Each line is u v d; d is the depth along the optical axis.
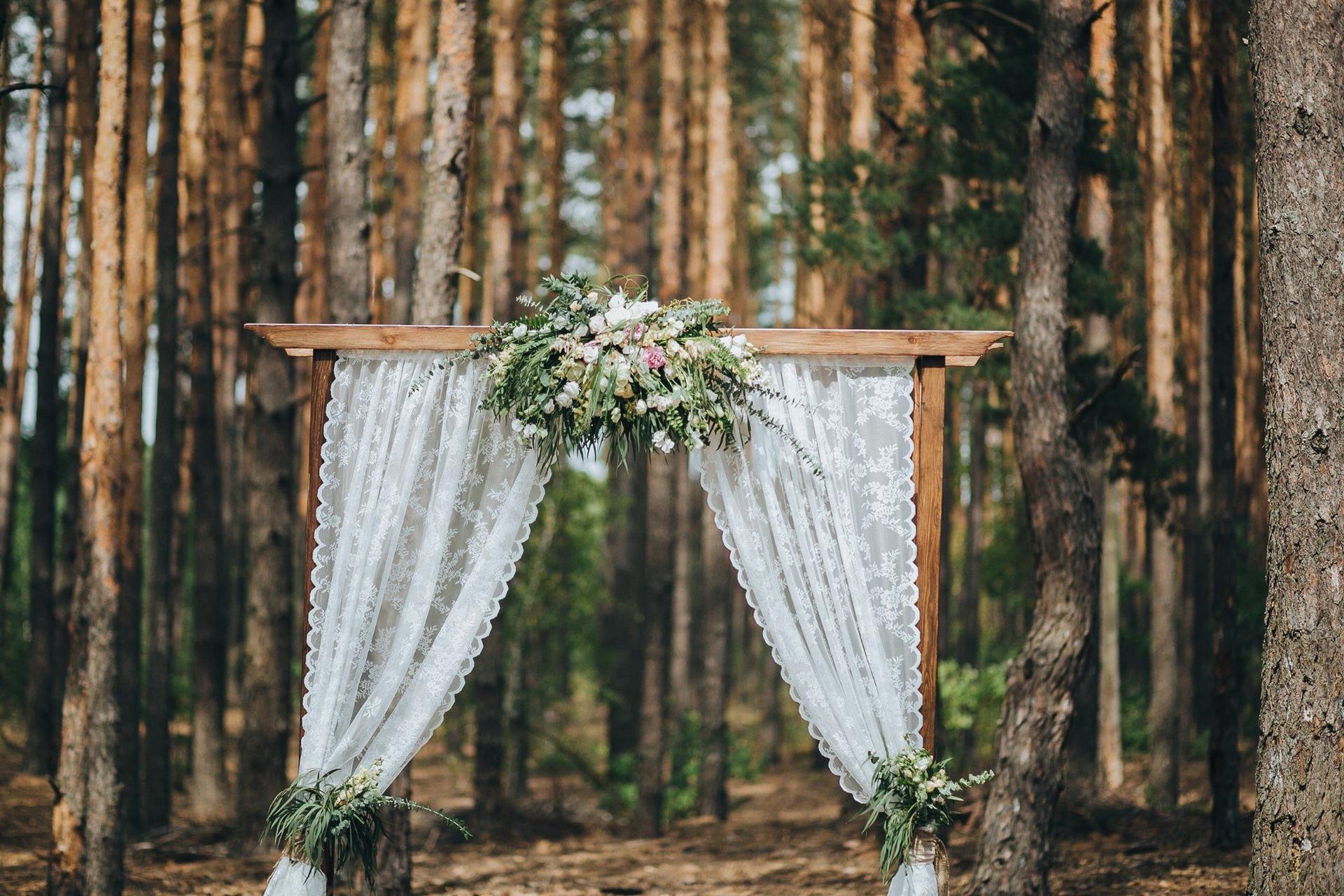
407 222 12.59
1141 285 18.36
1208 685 14.34
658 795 12.52
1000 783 6.95
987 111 9.88
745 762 18.03
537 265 22.53
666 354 5.22
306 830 5.20
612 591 18.92
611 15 18.16
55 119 11.36
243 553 16.17
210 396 11.32
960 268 10.80
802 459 5.45
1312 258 4.97
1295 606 4.91
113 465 6.71
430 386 5.53
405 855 7.44
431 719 5.39
